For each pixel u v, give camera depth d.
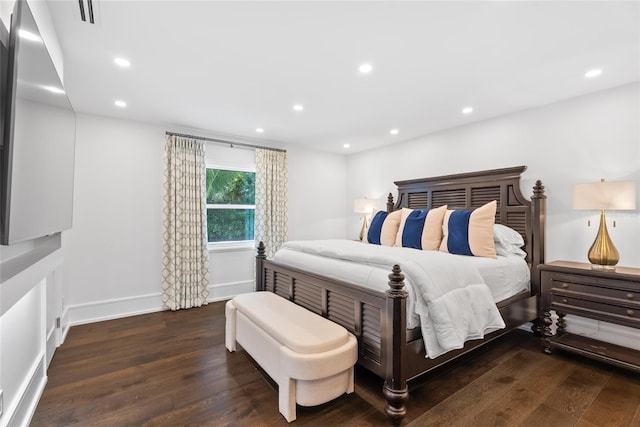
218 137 4.05
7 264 1.25
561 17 1.66
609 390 1.96
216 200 4.15
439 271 1.87
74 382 2.03
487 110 3.09
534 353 2.52
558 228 2.81
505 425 1.62
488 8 1.59
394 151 4.50
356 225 5.15
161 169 3.63
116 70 2.28
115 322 3.18
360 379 2.10
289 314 2.11
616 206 2.22
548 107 2.90
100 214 3.27
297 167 4.78
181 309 3.62
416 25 1.74
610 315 2.18
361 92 2.68
